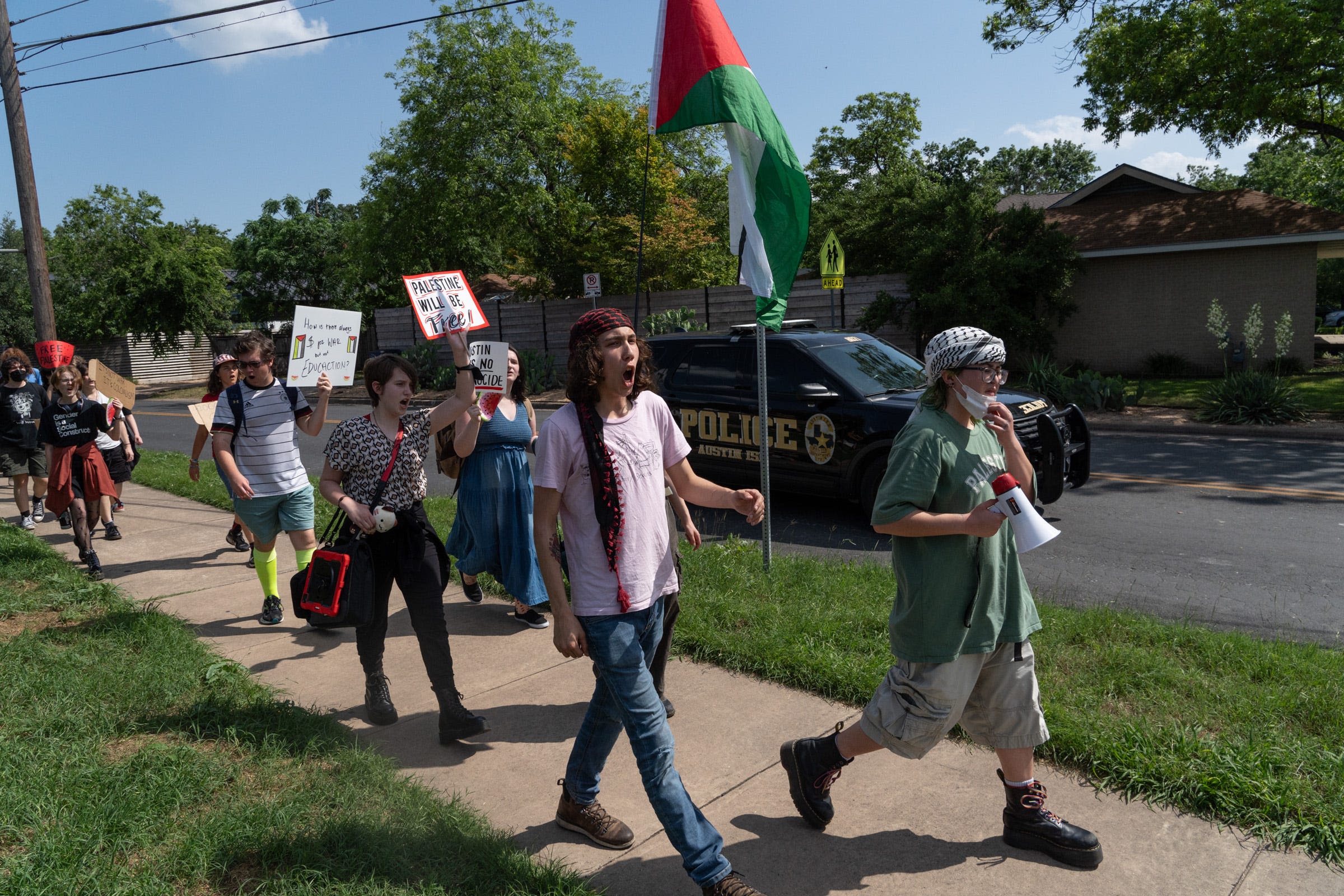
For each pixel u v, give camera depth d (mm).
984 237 18406
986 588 2658
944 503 2660
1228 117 16203
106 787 3207
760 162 5258
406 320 27219
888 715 2797
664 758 2674
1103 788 3279
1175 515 7723
